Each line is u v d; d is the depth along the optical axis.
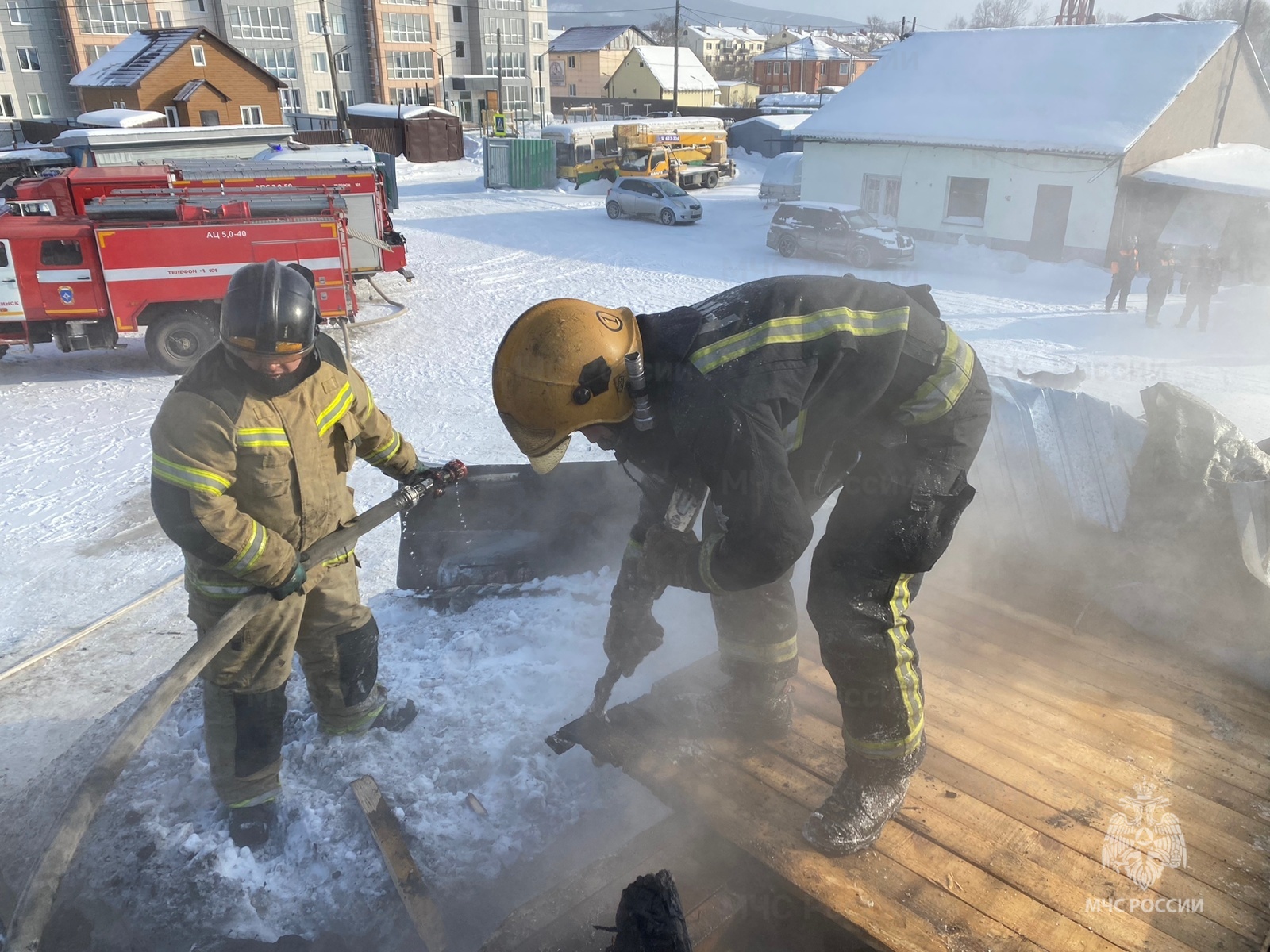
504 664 4.05
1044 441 3.95
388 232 15.61
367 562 5.72
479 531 4.78
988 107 23.41
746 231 25.25
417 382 10.66
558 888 2.42
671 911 2.04
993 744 2.75
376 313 14.83
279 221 11.53
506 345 2.23
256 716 3.02
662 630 2.77
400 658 4.18
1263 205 18.81
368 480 7.36
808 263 20.20
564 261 19.89
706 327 2.11
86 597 5.55
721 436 1.99
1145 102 21.20
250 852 3.06
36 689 4.40
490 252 21.14
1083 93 22.23
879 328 2.13
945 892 2.21
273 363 2.59
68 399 10.45
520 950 2.22
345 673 3.40
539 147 35.62
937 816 2.46
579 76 86.50
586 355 2.14
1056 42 24.11
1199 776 2.61
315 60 59.72
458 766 3.41
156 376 11.59
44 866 1.97
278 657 2.96
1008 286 19.03
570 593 4.73
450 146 45.72
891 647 2.28
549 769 3.33
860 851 2.33
